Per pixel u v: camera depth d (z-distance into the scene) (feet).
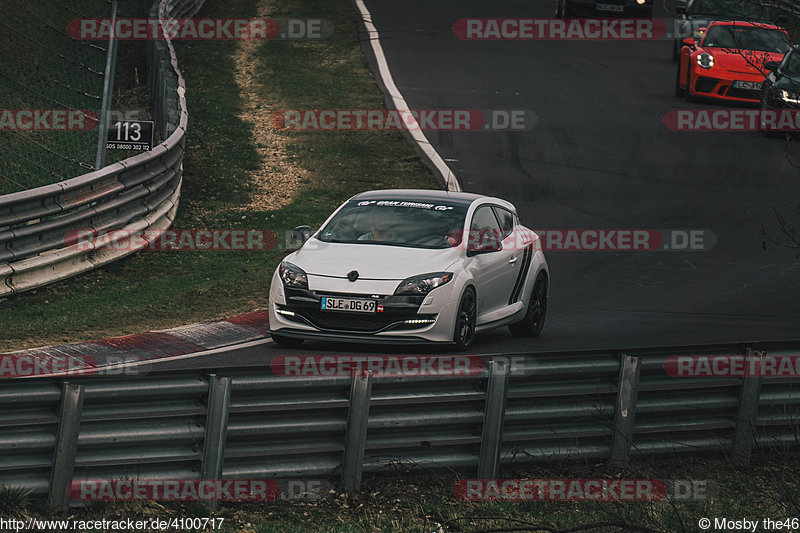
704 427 95.04
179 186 216.54
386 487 84.48
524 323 139.95
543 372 87.81
